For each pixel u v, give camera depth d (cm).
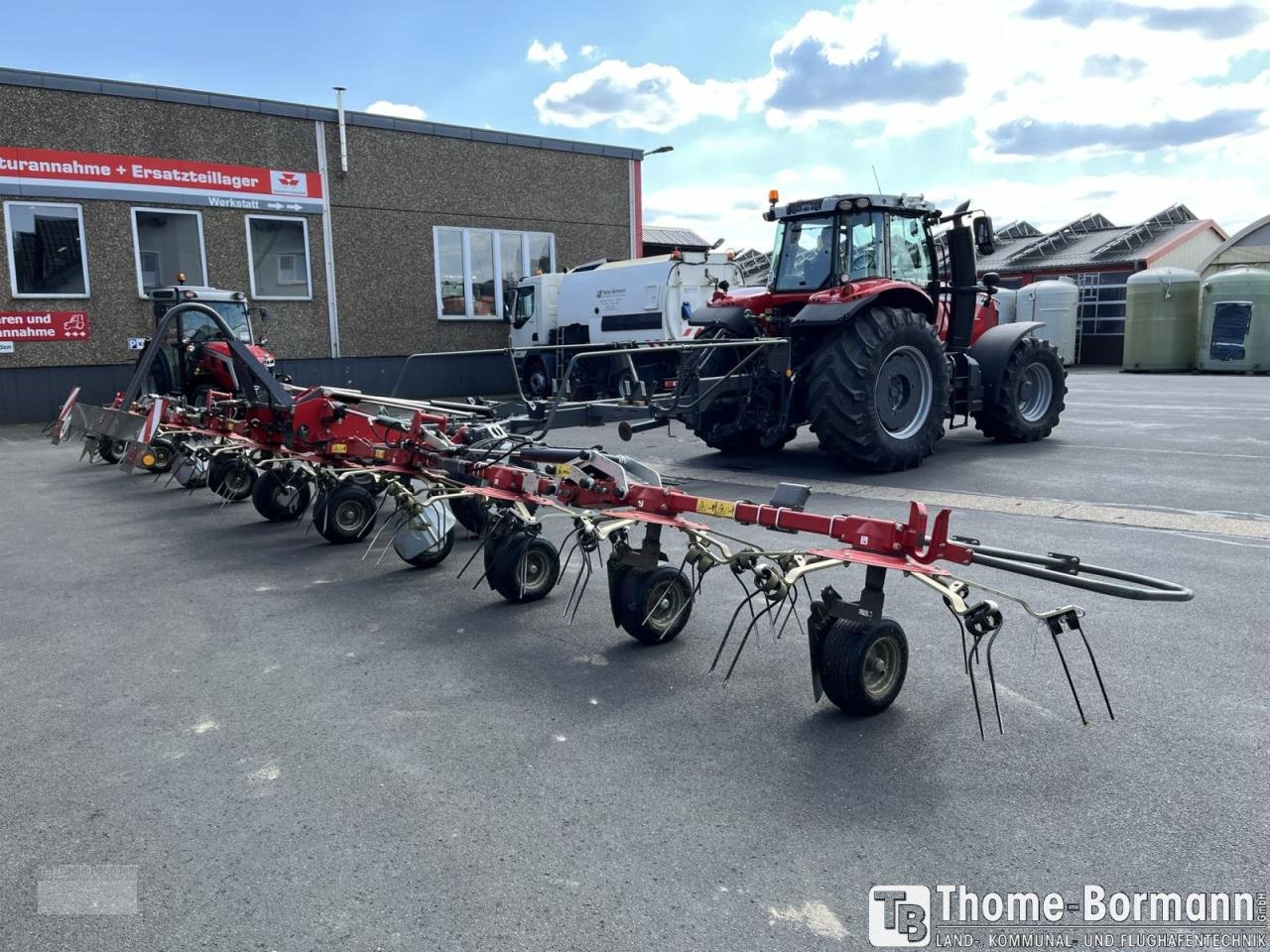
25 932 231
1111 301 2798
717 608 481
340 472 629
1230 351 2214
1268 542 558
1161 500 686
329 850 264
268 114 1772
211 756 324
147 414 849
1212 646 397
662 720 345
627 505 443
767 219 936
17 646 445
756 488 791
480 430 628
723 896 239
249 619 481
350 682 390
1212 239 3225
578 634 446
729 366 922
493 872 252
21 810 290
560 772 307
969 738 322
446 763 315
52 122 1572
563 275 1859
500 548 489
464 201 2028
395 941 225
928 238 938
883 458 826
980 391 954
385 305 1953
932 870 248
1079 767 299
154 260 1702
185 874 254
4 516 785
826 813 277
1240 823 264
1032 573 320
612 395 1689
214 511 790
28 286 1585
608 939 223
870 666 334
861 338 806
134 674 404
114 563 609
